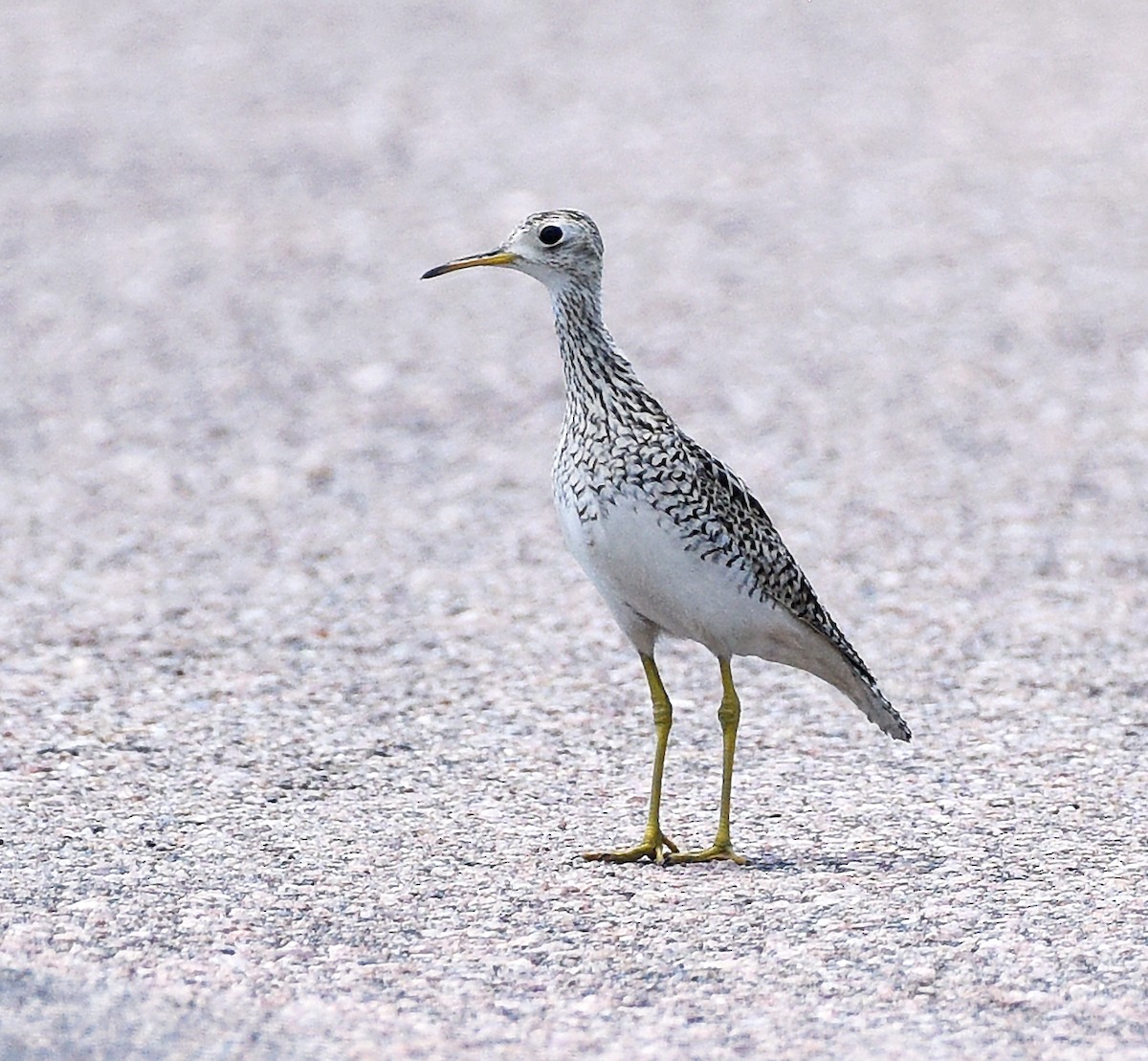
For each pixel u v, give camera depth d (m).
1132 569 14.53
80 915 8.33
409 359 21.14
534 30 38.47
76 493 17.05
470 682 12.35
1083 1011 7.22
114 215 27.08
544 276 9.00
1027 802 9.97
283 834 9.52
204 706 11.78
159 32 39.03
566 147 30.16
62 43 38.16
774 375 20.20
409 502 16.73
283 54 37.03
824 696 12.02
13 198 27.92
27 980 7.53
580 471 8.84
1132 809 9.80
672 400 19.52
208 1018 7.18
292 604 14.13
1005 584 14.32
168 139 31.19
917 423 18.52
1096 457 17.33
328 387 20.19
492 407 19.53
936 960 7.75
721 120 31.55
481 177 28.64
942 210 26.28
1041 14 38.50
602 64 35.59
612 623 13.64
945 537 15.44
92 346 21.73
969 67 34.66
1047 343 20.86
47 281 24.23
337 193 28.05
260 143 30.92
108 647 13.02
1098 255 24.02
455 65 35.81
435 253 25.17
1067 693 11.96
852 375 20.11
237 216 26.98
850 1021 7.17
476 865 9.07
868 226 25.77
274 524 16.16
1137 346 20.56
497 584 14.59
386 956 7.90
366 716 11.67
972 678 12.31
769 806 10.04
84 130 31.67
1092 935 7.99
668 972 7.69
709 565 8.75
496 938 8.10
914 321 21.84
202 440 18.56
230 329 22.28
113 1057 6.75
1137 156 28.50
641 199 27.30
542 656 12.90
